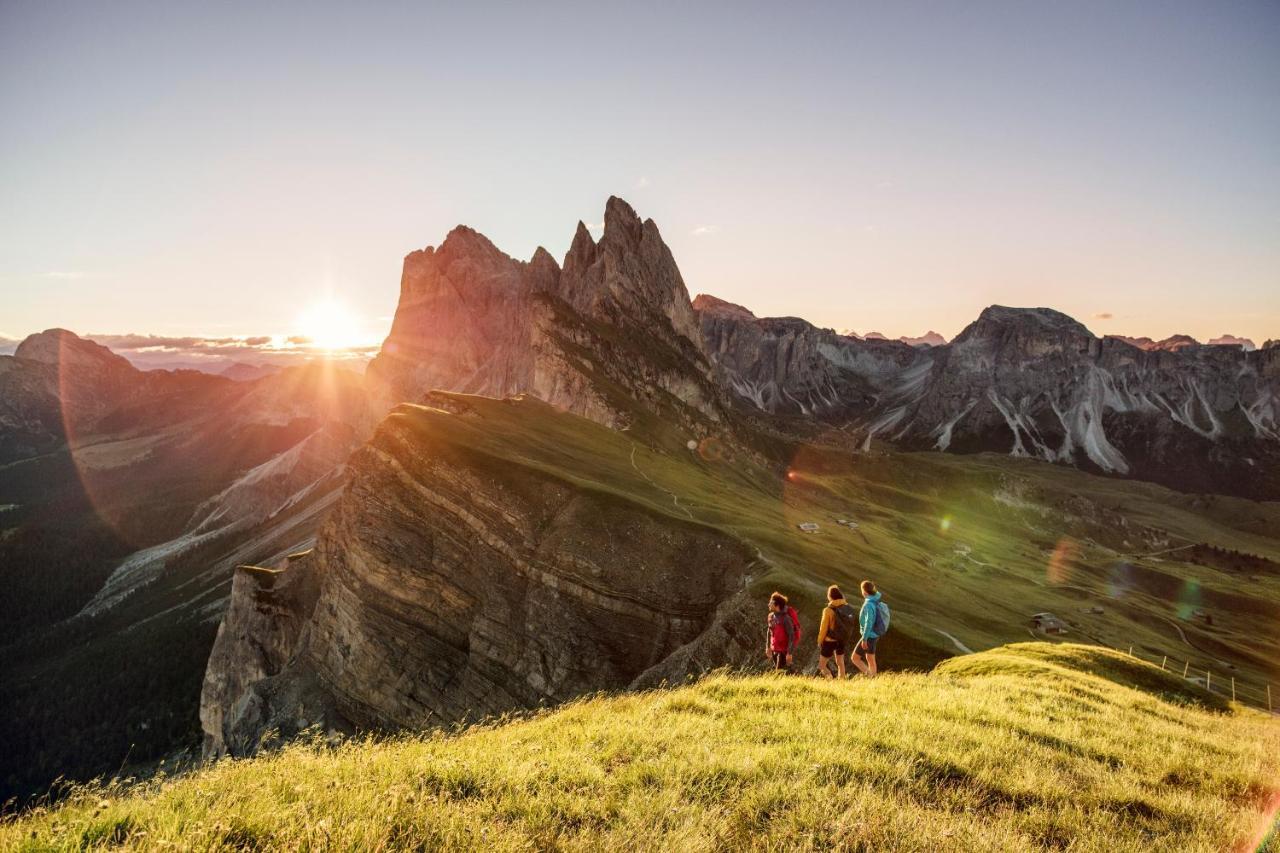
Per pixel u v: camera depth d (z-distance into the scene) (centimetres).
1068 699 1838
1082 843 841
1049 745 1288
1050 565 17688
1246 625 15450
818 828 820
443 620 7531
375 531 8088
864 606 2322
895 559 10200
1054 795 1004
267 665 10225
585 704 1673
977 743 1217
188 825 718
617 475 10000
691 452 17888
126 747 15675
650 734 1190
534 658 6838
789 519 11538
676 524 7375
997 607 9012
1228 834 910
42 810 781
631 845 748
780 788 922
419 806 798
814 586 5856
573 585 7006
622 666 6625
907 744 1151
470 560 7675
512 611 7188
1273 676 10494
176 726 16300
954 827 831
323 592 8581
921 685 1908
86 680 18775
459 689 7062
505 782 924
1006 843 802
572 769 988
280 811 773
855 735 1194
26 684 19275
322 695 7750
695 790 911
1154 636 10606
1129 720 1666
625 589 6900
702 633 6122
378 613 7738
